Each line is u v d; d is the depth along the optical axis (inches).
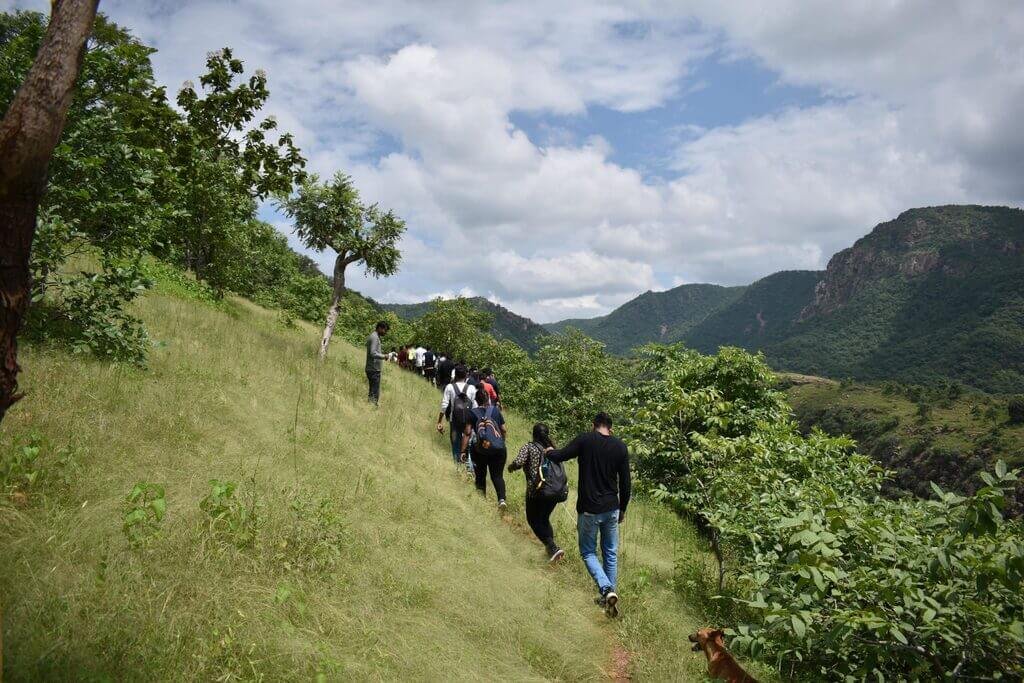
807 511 190.7
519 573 237.1
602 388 779.4
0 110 248.5
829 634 162.7
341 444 303.0
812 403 7096.5
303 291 1275.8
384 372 665.0
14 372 83.4
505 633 182.4
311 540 187.2
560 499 269.7
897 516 209.5
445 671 150.9
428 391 662.5
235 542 166.9
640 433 340.5
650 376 596.1
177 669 113.4
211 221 760.3
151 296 486.9
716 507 275.0
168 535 157.3
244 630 132.7
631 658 192.9
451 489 323.6
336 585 170.4
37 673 99.3
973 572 165.2
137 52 283.6
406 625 166.4
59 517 147.6
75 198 277.6
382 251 523.2
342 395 424.5
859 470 335.0
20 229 81.7
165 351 328.2
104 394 231.1
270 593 151.8
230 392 305.4
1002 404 5260.8
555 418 787.4
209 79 441.4
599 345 805.9
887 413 6013.8
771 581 206.2
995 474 154.5
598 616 223.5
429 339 1070.4
